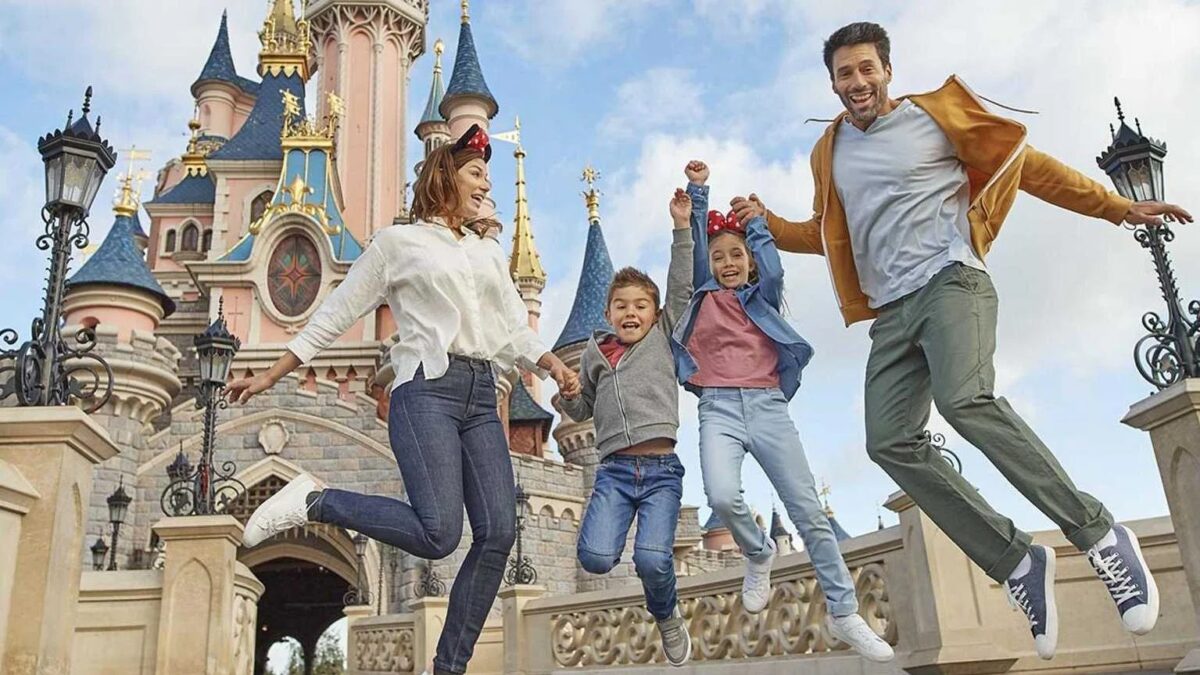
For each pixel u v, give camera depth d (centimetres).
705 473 437
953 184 400
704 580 969
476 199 402
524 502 2314
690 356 459
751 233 463
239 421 2753
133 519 2638
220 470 2700
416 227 386
